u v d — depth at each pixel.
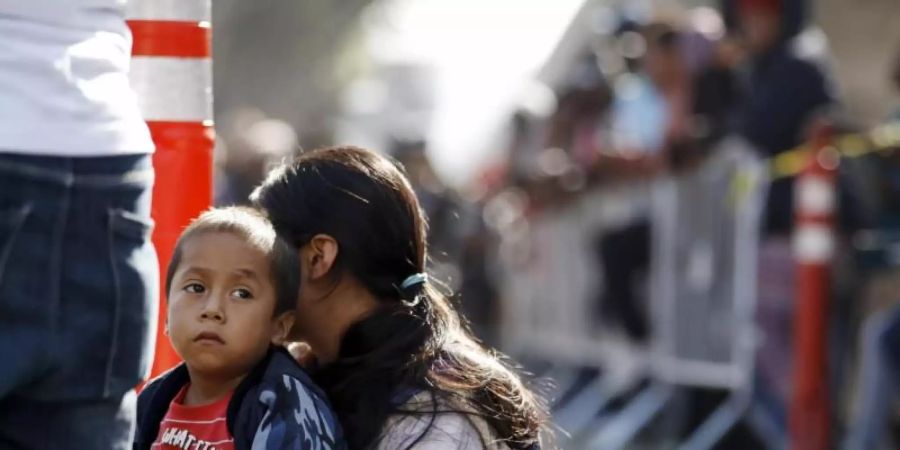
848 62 21.11
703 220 11.95
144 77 5.23
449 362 4.82
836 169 10.34
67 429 4.11
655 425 12.84
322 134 23.31
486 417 4.75
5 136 3.94
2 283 3.96
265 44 36.81
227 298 4.53
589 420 14.18
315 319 4.87
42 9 4.02
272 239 4.61
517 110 17.69
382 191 4.86
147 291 4.21
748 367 11.27
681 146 12.16
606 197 13.70
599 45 15.52
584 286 14.58
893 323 9.88
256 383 4.55
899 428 9.94
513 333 16.72
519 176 17.45
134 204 4.19
